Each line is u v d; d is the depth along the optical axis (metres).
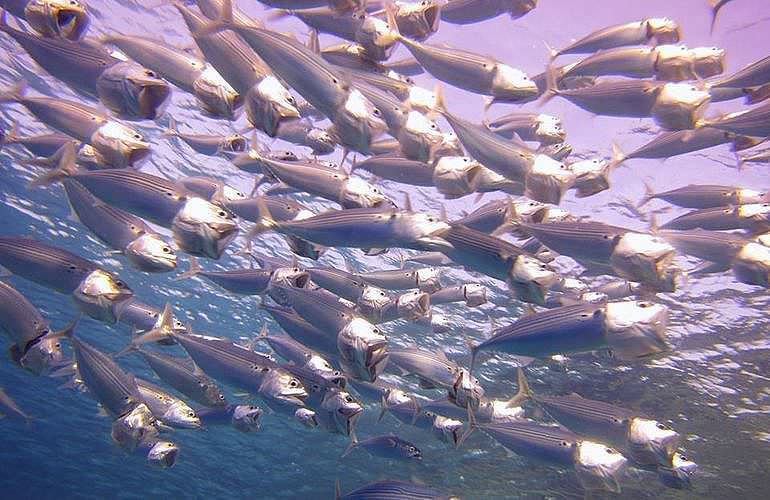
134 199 0.57
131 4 1.45
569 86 0.81
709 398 2.00
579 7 1.23
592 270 1.06
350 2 0.60
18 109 1.80
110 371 0.74
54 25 0.56
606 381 2.05
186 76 0.59
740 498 2.25
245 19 0.67
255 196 0.87
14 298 0.66
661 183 1.52
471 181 0.67
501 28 1.30
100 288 0.62
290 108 0.53
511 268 0.64
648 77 0.74
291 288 0.75
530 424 0.80
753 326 1.77
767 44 1.20
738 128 0.67
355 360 0.66
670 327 1.86
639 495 2.23
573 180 0.64
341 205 0.69
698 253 0.78
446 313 2.05
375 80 0.71
